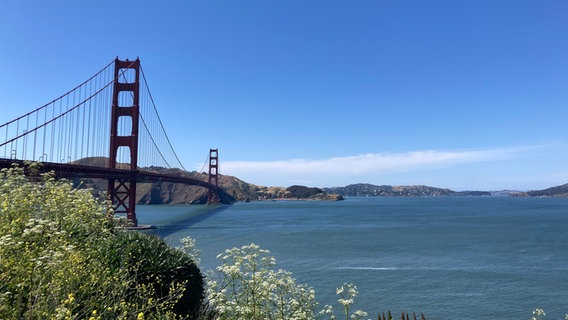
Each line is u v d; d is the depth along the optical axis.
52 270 5.31
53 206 8.47
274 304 8.04
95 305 5.79
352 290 9.08
